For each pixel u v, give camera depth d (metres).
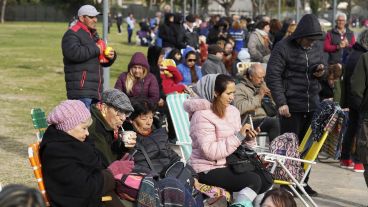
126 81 12.52
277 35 20.48
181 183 7.34
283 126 11.74
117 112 7.90
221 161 8.63
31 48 46.50
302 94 11.51
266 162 9.68
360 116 10.54
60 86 25.34
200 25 36.66
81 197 6.70
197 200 7.82
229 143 8.52
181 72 16.00
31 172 11.66
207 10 84.75
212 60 16.59
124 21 107.56
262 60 19.34
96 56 11.35
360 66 10.48
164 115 14.38
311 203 9.70
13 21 109.44
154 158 8.05
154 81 12.65
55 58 38.56
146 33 54.69
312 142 10.55
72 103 6.86
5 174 11.42
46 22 108.19
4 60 36.12
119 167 7.45
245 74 12.00
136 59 12.49
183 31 24.53
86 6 11.33
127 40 62.19
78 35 11.16
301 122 11.75
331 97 14.01
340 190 11.75
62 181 6.68
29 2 111.31
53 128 6.85
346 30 19.34
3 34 65.12
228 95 8.66
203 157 8.67
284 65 11.51
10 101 20.58
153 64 14.98
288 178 9.63
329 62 18.81
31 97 21.73
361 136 10.42
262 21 20.22
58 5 111.31
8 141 14.38
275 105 12.35
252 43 19.38
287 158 9.44
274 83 11.48
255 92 11.91
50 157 6.70
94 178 6.83
